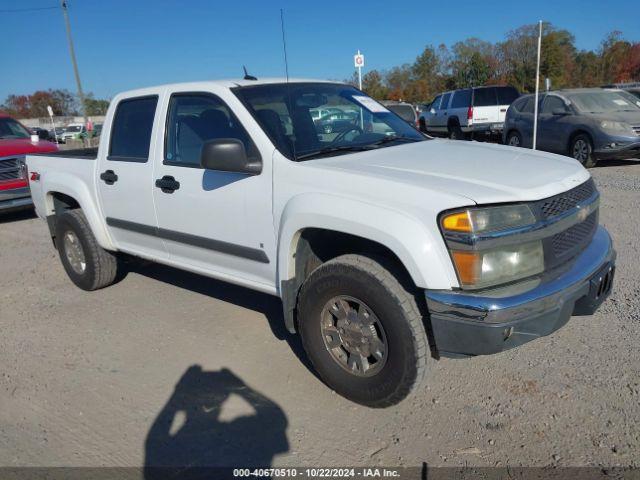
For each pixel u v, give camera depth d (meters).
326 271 3.23
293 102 4.01
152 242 4.63
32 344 4.46
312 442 3.06
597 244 3.42
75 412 3.47
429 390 3.46
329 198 3.15
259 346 4.19
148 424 3.30
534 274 2.92
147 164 4.41
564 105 12.11
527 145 13.25
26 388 3.78
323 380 3.51
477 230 2.75
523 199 2.87
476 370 3.63
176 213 4.21
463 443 2.96
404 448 2.96
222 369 3.88
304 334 3.46
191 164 4.08
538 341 3.93
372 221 2.95
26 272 6.44
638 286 4.73
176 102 4.27
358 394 3.28
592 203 3.38
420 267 2.82
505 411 3.20
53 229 5.79
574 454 2.82
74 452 3.09
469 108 17.00
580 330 4.04
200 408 3.43
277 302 5.02
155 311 4.98
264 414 3.34
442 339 2.87
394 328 2.98
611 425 3.00
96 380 3.84
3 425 3.37
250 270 3.88
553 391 3.34
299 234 3.37
